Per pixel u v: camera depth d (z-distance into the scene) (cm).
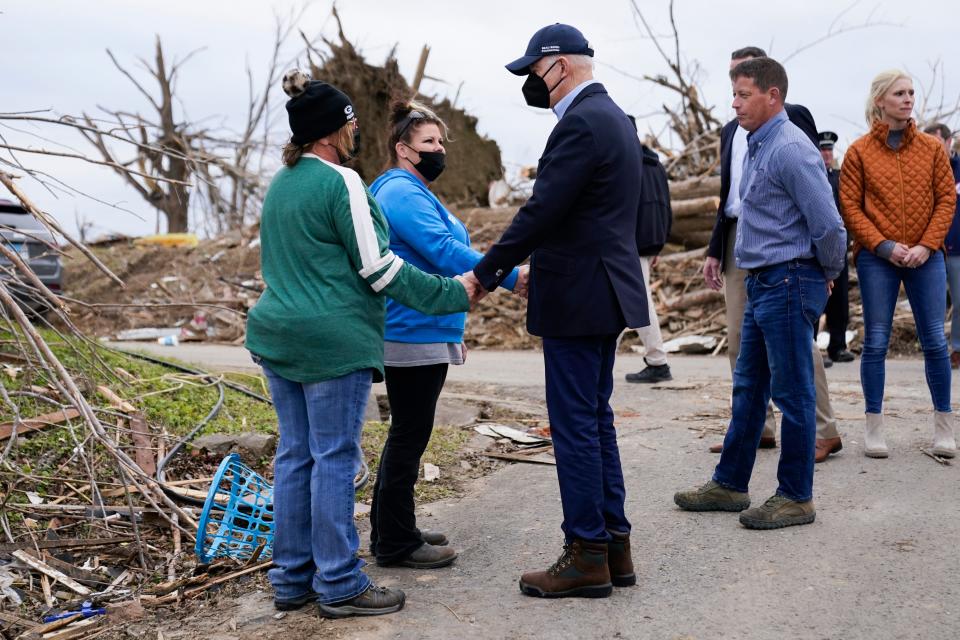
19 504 401
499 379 820
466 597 330
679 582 334
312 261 308
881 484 438
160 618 321
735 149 497
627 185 325
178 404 553
